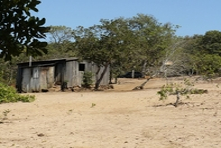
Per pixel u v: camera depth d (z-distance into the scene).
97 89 32.91
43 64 33.91
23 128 12.62
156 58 35.81
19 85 34.28
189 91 19.16
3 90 21.89
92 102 20.58
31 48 5.89
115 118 14.40
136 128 12.03
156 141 9.98
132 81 46.44
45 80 32.78
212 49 64.69
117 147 9.38
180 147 9.22
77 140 10.35
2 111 17.39
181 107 16.70
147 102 19.25
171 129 11.59
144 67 37.28
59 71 33.34
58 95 26.83
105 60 32.28
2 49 5.86
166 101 18.92
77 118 14.78
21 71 34.09
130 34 32.91
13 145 9.82
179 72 36.22
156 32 37.97
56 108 18.39
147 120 13.58
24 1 5.74
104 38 31.83
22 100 22.08
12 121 14.28
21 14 5.81
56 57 45.22
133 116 14.75
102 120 14.03
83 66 35.06
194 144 9.47
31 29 5.86
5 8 5.66
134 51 33.00
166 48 36.19
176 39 43.00
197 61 30.42
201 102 17.83
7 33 5.75
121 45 32.03
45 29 5.91
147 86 34.44
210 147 9.10
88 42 32.00
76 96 25.25
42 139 10.61
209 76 21.31
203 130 11.21
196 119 13.28
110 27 31.62
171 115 14.59
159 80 41.25
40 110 17.70
